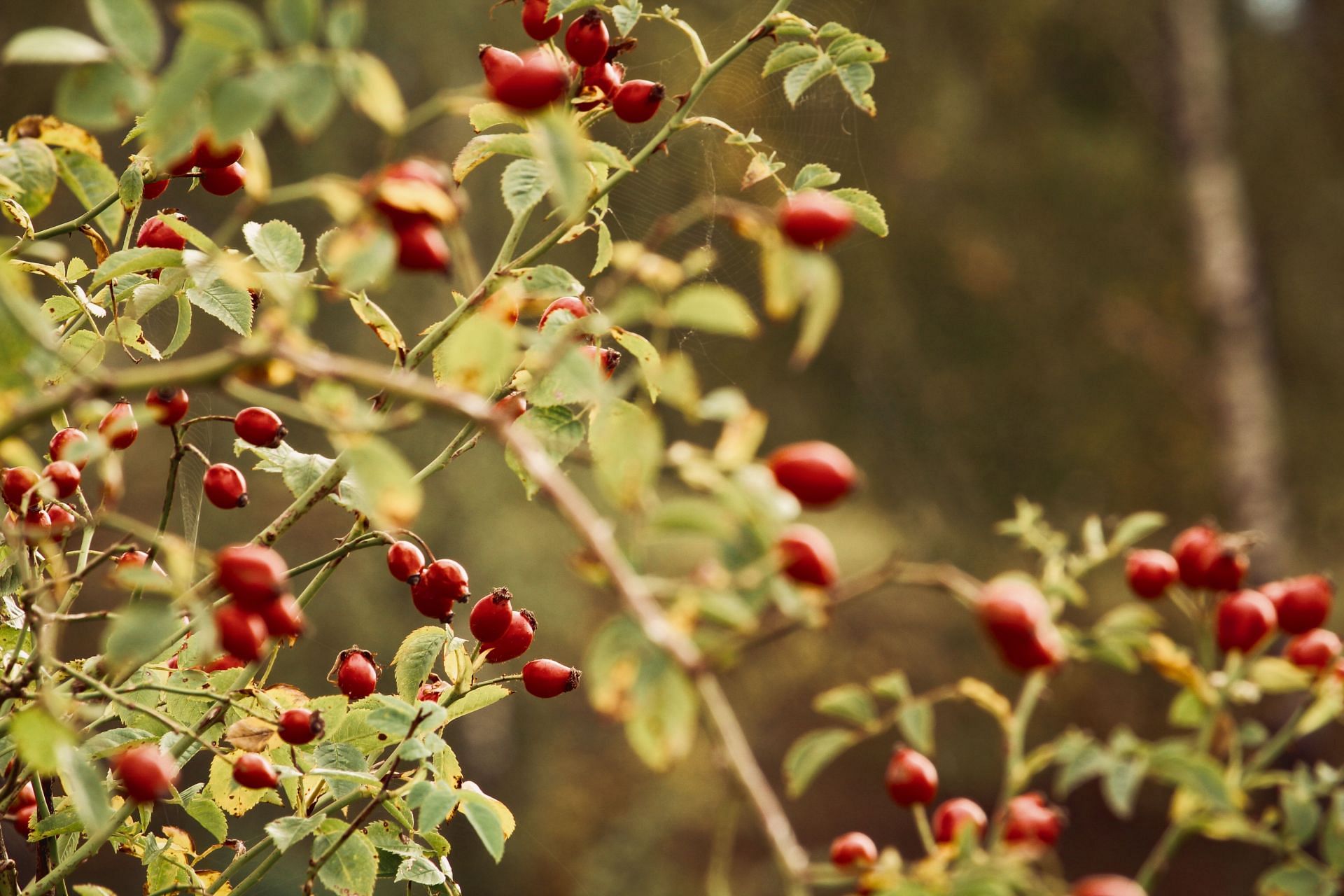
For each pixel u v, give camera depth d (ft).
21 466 5.74
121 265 5.69
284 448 5.84
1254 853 19.60
